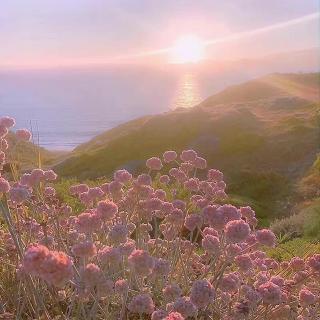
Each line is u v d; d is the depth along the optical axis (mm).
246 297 3359
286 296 3568
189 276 4461
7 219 3506
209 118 53062
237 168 41562
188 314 2805
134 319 3842
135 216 4984
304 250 7094
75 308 3596
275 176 37938
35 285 3469
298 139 45281
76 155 51562
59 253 2279
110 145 51500
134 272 3225
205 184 5082
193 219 4285
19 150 5633
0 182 3549
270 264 4793
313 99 64312
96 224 3500
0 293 3900
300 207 30266
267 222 22766
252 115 54156
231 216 3475
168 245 4613
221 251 3732
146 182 4680
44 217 4594
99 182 14672
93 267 2896
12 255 4094
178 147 48875
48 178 4688
